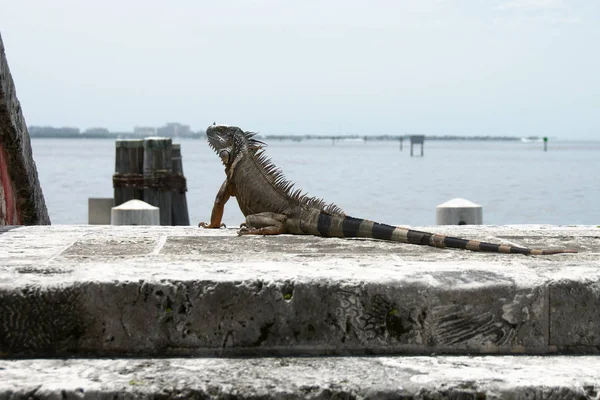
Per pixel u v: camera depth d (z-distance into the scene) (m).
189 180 57.50
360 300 6.12
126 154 21.62
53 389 5.25
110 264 6.77
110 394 5.25
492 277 6.30
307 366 5.79
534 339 6.19
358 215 32.34
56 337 6.00
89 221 21.58
